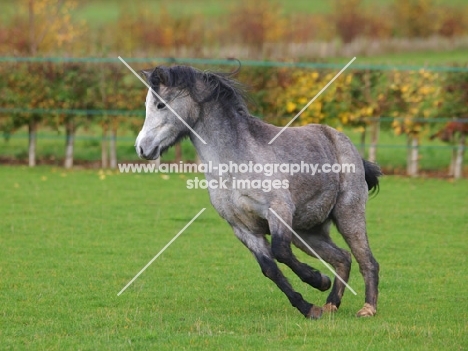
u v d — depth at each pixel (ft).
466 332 29.40
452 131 72.49
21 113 76.02
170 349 27.17
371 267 33.14
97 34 139.13
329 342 27.94
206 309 33.37
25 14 114.93
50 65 75.77
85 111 75.41
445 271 40.75
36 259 42.68
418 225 52.65
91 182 68.39
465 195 63.87
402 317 31.96
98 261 42.52
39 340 28.35
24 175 71.41
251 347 27.30
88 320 31.22
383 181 70.90
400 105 73.20
